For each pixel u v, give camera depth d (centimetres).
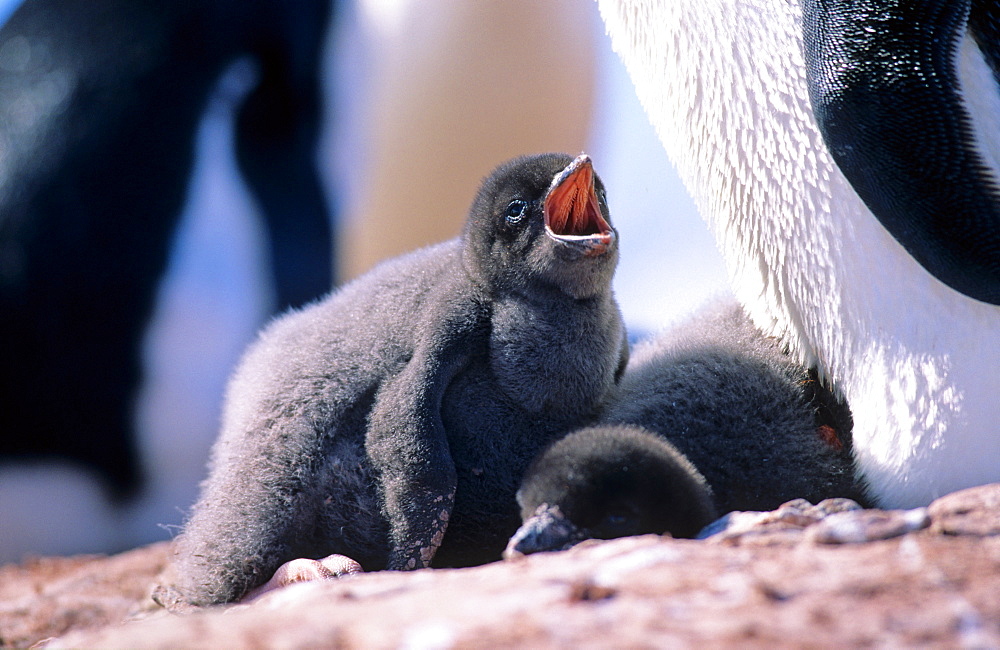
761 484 882
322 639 473
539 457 768
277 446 879
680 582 516
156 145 1744
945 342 812
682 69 941
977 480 823
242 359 1040
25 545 1702
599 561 572
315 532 880
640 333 1503
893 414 849
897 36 769
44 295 1677
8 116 1727
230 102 1833
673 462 734
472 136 2048
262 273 1836
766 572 524
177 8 1784
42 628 1117
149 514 1758
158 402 1736
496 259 897
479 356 890
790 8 862
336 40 1980
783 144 883
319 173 1961
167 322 1733
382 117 2016
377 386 880
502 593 522
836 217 859
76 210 1697
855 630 455
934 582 502
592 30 2120
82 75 1748
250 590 871
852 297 866
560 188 877
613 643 450
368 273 1033
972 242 766
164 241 1733
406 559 813
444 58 2008
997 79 796
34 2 1845
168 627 512
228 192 1809
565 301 883
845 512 651
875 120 773
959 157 762
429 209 2088
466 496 882
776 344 968
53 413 1681
